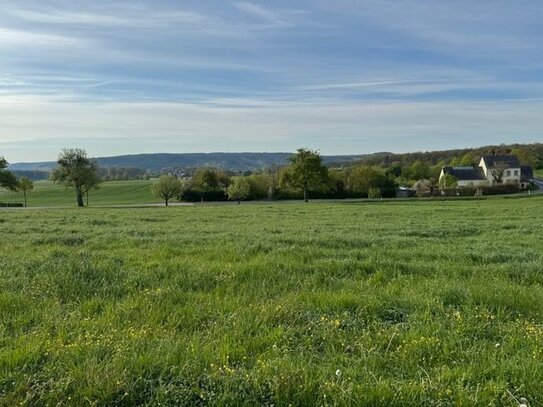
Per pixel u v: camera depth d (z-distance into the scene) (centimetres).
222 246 1319
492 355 483
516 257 1127
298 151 8162
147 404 382
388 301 682
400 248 1335
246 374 421
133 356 455
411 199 7712
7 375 421
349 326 579
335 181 9375
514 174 12812
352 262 986
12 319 600
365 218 3081
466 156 14712
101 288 768
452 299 710
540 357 476
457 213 3581
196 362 447
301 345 514
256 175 9556
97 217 3219
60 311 635
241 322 579
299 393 390
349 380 418
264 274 875
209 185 9600
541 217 3005
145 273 877
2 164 8075
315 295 706
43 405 384
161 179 8531
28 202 9612
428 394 394
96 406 381
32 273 877
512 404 382
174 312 633
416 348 496
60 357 462
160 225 2458
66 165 7738
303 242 1425
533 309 659
